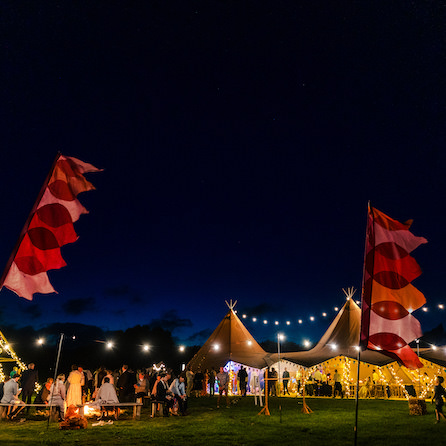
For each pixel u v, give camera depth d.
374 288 8.10
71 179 7.80
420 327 7.94
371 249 8.27
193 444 9.49
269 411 16.33
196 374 25.52
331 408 17.47
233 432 11.10
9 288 6.96
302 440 10.03
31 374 14.73
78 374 13.13
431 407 18.16
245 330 30.42
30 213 7.44
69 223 7.59
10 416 13.45
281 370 27.91
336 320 28.41
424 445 9.45
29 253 7.24
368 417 14.27
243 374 25.02
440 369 23.97
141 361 50.59
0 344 19.45
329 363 26.92
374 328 7.92
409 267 8.18
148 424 12.67
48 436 10.38
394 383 24.20
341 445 9.45
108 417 13.88
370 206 8.45
